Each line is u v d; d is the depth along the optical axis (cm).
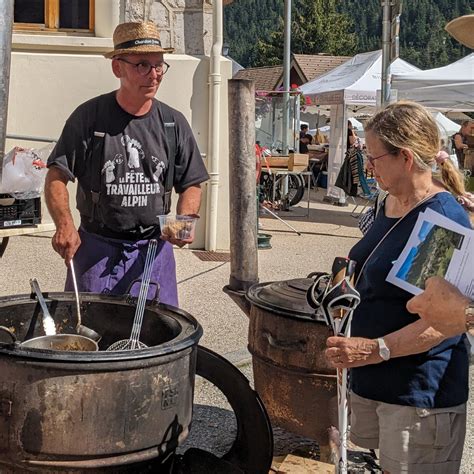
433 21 9075
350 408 281
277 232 1091
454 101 1295
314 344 346
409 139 251
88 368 251
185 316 315
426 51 8994
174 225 348
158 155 373
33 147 844
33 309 333
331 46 5369
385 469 265
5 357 253
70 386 252
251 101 402
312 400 353
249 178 405
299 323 347
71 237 356
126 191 368
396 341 246
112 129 366
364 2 9750
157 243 382
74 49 844
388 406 261
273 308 353
